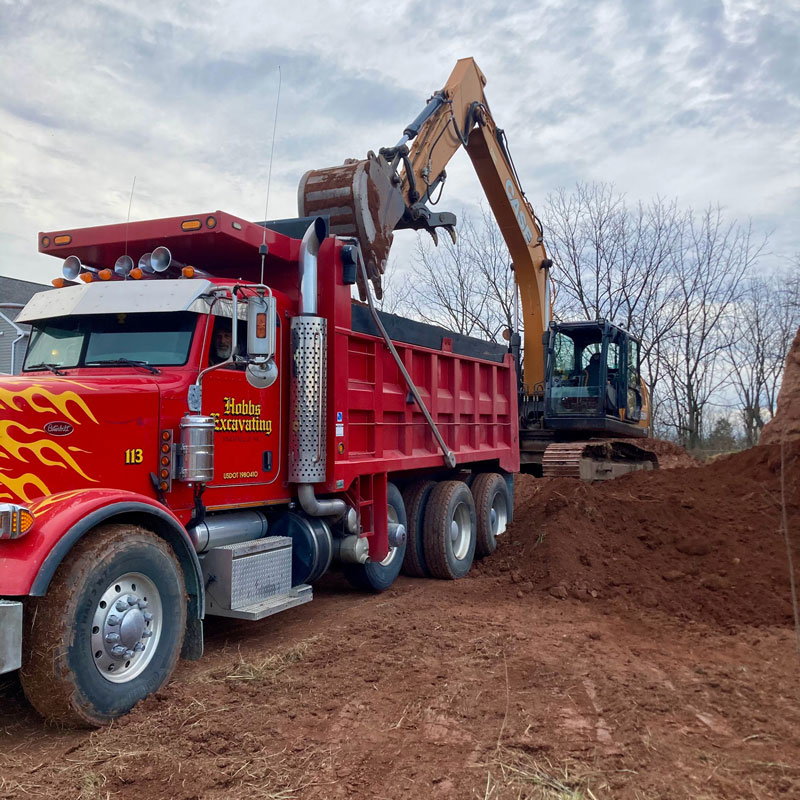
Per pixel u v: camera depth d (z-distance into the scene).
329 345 6.39
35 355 5.67
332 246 6.44
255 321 5.18
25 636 3.91
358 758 3.73
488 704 4.44
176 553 4.87
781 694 4.73
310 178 7.81
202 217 5.65
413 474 8.73
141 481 4.89
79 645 3.98
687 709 4.43
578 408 15.12
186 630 4.91
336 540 6.84
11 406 4.30
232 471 5.65
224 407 5.58
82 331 5.55
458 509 8.77
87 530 4.10
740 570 7.66
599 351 15.87
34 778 3.55
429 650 5.47
